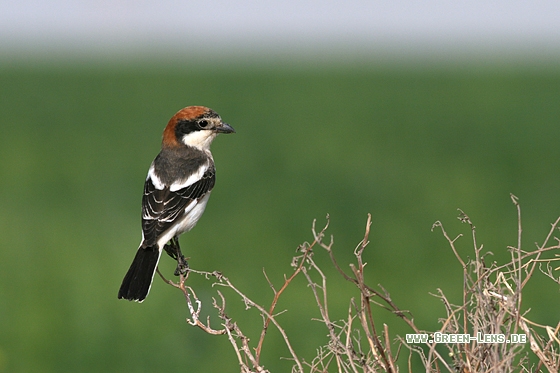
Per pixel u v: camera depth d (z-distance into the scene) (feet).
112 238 47.01
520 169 68.74
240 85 152.66
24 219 51.85
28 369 31.17
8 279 39.91
